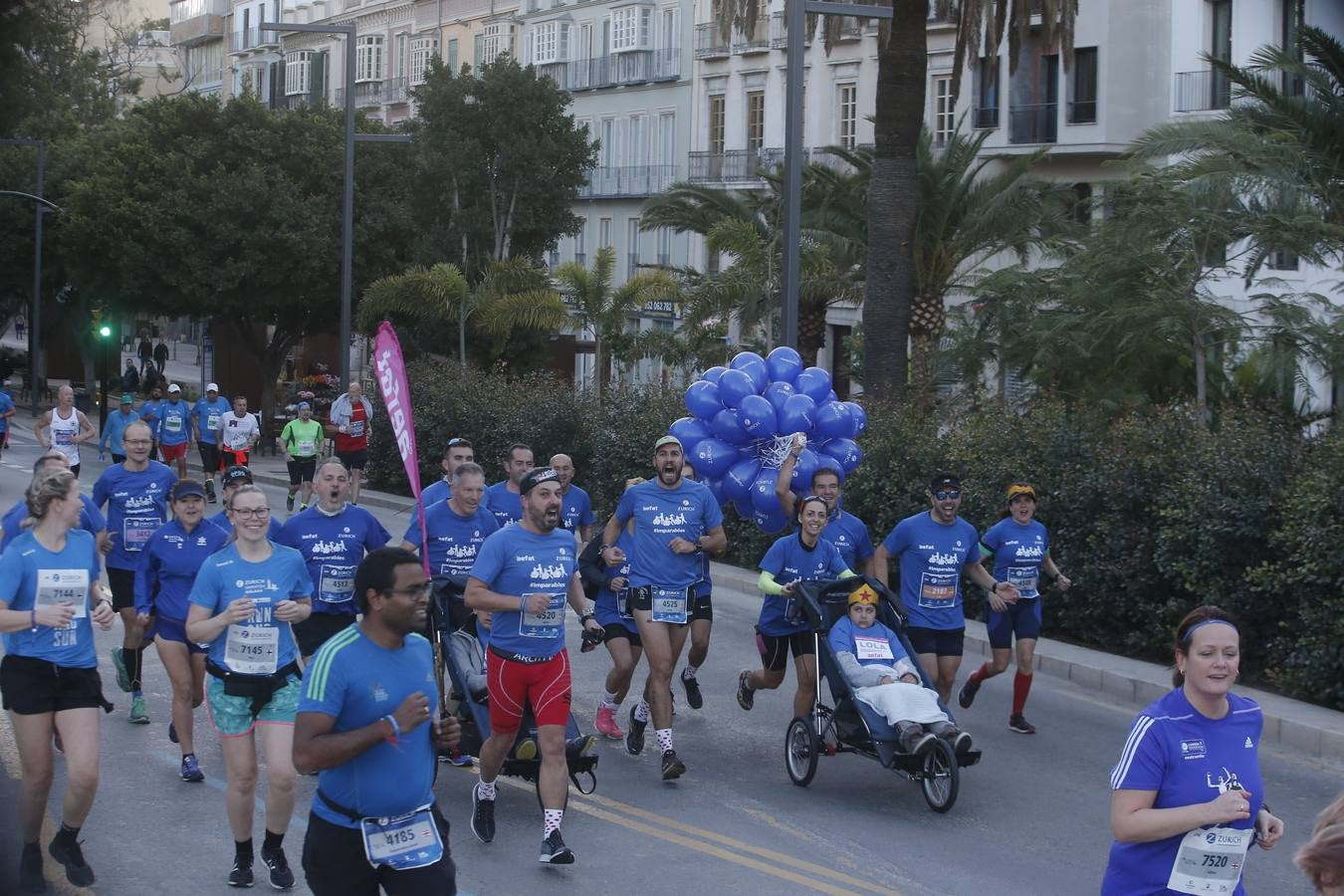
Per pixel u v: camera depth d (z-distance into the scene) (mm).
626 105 55094
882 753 9438
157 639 9398
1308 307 19594
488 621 9547
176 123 40906
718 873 8055
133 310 43938
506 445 26672
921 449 17219
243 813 7531
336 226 40719
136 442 11250
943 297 30266
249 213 39750
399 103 68500
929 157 29266
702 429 15305
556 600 8172
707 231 34594
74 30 62531
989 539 11336
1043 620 15414
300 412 27109
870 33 43656
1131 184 19234
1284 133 20016
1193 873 4852
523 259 36062
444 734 5449
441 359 34938
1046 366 19938
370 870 5332
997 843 8734
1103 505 14648
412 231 42000
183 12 94562
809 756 9781
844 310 42906
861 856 8422
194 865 7938
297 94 76938
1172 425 14781
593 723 11602
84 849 8141
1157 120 34312
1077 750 11109
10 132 54594
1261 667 13297
